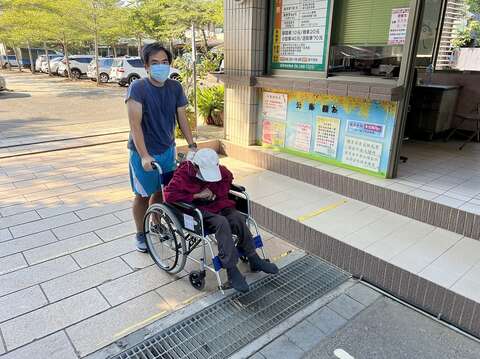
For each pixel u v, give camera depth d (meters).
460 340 2.18
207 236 2.46
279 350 2.09
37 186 4.29
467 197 3.18
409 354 2.07
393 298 2.55
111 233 3.27
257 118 4.91
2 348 2.02
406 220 3.23
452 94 5.07
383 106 3.53
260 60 4.62
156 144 2.71
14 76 22.39
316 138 4.22
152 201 2.84
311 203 3.59
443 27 5.54
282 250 3.14
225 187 2.60
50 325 2.19
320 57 3.99
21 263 2.79
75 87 16.50
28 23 16.61
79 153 5.61
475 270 2.51
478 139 5.11
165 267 2.71
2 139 6.29
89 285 2.56
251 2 4.34
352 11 3.65
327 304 2.48
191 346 2.09
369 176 3.73
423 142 5.05
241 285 2.39
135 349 2.05
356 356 2.06
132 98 2.51
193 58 5.82
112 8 16.78
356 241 2.87
